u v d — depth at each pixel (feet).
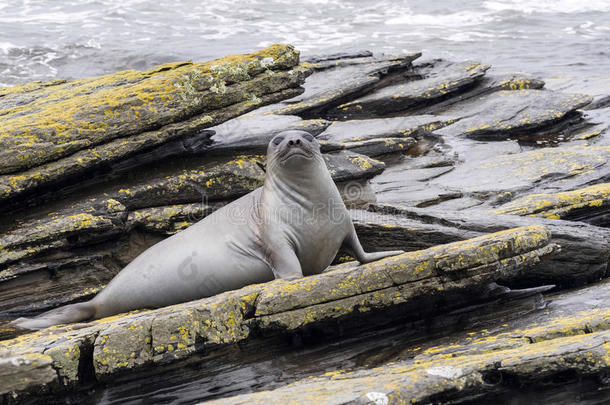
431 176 98.89
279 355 53.01
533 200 81.05
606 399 46.24
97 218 66.69
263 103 79.66
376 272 53.42
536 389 45.55
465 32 239.30
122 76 85.30
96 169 72.43
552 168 97.04
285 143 59.93
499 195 88.58
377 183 96.68
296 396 42.22
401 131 115.14
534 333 51.34
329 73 134.92
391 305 53.57
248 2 269.85
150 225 71.31
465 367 44.39
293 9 265.95
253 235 62.08
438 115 128.26
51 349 45.44
